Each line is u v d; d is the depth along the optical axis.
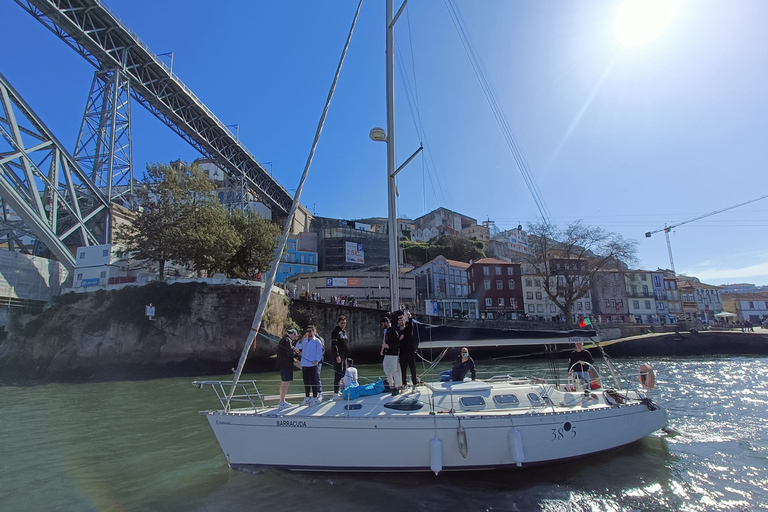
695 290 69.88
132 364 25.95
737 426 10.28
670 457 8.03
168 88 40.88
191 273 37.47
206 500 6.14
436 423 6.75
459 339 8.10
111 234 35.88
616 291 58.44
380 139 9.41
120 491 6.59
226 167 54.69
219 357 26.53
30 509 6.01
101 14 33.03
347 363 8.65
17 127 29.94
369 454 6.74
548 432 7.18
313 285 45.28
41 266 33.47
